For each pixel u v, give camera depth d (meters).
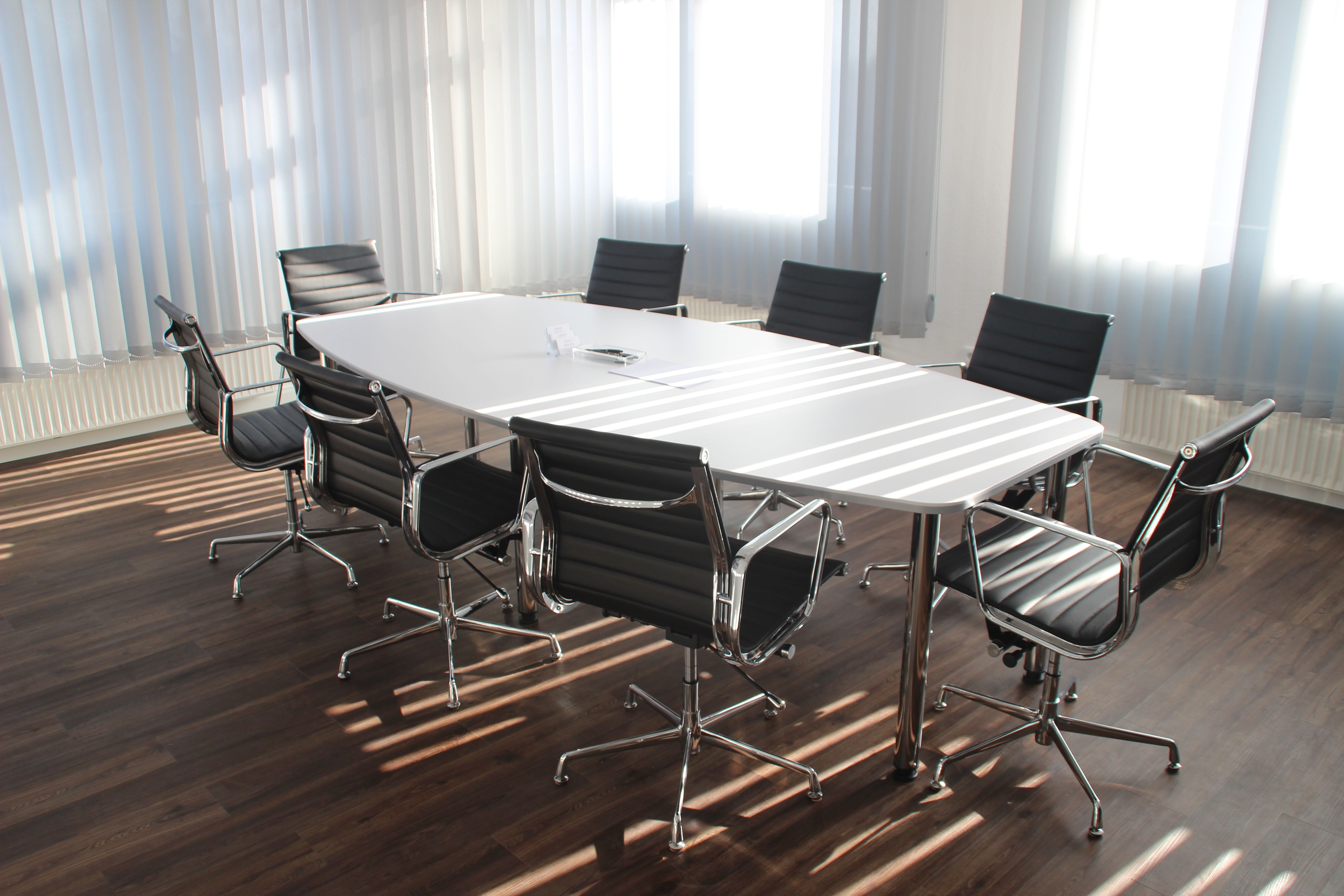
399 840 2.39
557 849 2.36
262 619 3.43
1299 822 2.43
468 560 3.78
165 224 5.04
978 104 5.20
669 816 2.47
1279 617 3.40
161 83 4.86
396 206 5.86
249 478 4.70
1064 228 4.80
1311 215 4.02
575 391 3.19
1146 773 2.61
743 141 6.08
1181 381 4.54
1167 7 4.28
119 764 2.66
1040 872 2.28
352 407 2.67
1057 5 4.56
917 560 2.41
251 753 2.71
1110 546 2.17
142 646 3.25
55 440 5.01
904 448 2.62
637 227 6.79
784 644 2.48
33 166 4.55
